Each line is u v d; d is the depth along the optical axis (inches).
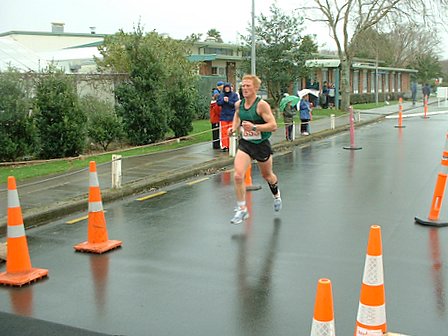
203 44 1282.0
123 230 291.3
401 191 380.2
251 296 197.3
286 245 257.9
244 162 288.2
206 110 1039.0
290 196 372.2
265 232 281.4
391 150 620.1
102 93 668.1
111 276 221.0
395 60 2829.7
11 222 217.5
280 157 585.9
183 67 836.0
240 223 300.2
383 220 301.3
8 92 503.8
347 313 179.6
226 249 253.6
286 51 995.3
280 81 995.9
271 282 210.7
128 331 170.9
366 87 1966.0
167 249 255.4
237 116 303.6
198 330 170.9
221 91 578.9
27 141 515.5
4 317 182.2
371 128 951.6
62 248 261.3
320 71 1577.3
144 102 631.2
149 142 644.1
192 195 384.5
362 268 224.2
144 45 652.7
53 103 530.9
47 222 314.7
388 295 195.2
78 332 169.9
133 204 358.3
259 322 175.8
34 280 216.2
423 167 485.7
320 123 998.4
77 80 638.5
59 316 183.0
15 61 922.7
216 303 191.6
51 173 448.8
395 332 165.9
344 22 1311.5
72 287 209.6
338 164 521.7
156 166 485.7
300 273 219.8
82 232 291.6
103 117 602.9
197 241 267.7
